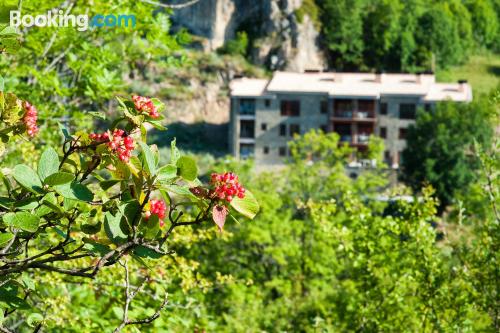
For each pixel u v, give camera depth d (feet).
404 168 276.41
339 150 182.60
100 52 44.27
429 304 47.98
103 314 36.55
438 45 442.09
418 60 437.99
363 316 53.11
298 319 80.23
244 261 127.34
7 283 15.65
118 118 15.30
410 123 305.73
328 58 423.64
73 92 43.86
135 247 14.47
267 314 80.07
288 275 123.85
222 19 404.77
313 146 183.93
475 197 47.73
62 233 15.15
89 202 14.62
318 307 79.61
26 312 28.60
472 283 44.96
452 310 47.73
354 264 53.57
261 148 315.17
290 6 412.98
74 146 15.11
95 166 15.16
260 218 131.34
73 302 37.32
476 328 50.83
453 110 270.87
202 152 325.01
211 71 382.42
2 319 14.97
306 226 127.65
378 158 196.44
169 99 362.33
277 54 405.80
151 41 46.21
